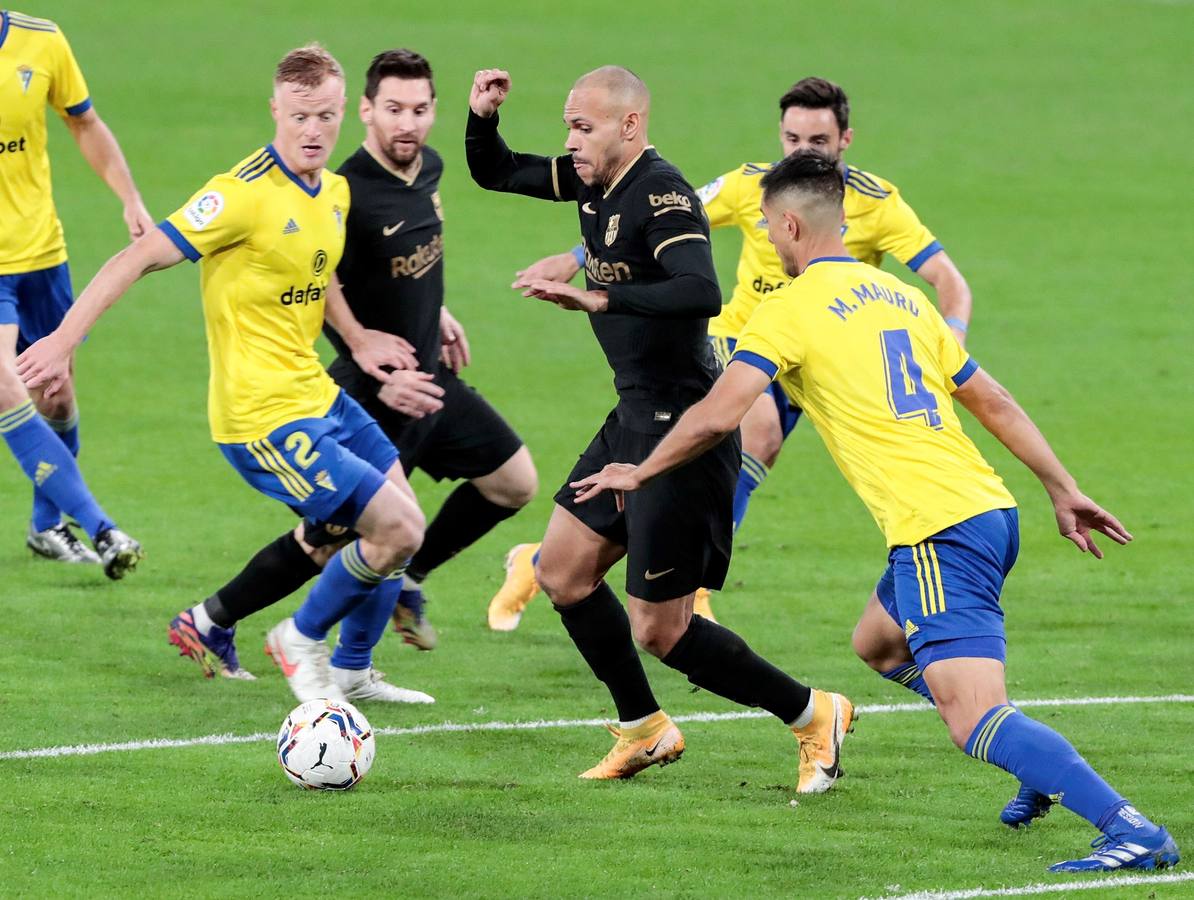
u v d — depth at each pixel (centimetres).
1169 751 2342
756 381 1917
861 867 1856
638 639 2186
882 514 1927
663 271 2162
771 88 10000
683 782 2206
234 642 2783
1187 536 3681
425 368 2719
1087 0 12838
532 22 11725
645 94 2167
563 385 5081
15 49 3120
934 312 2030
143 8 11719
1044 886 1773
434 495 4006
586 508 2200
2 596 3042
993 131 9181
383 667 2778
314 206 2458
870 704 2609
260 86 9512
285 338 2469
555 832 1972
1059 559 3519
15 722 2372
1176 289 6406
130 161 7856
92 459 4141
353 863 1847
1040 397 4997
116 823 1966
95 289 2319
